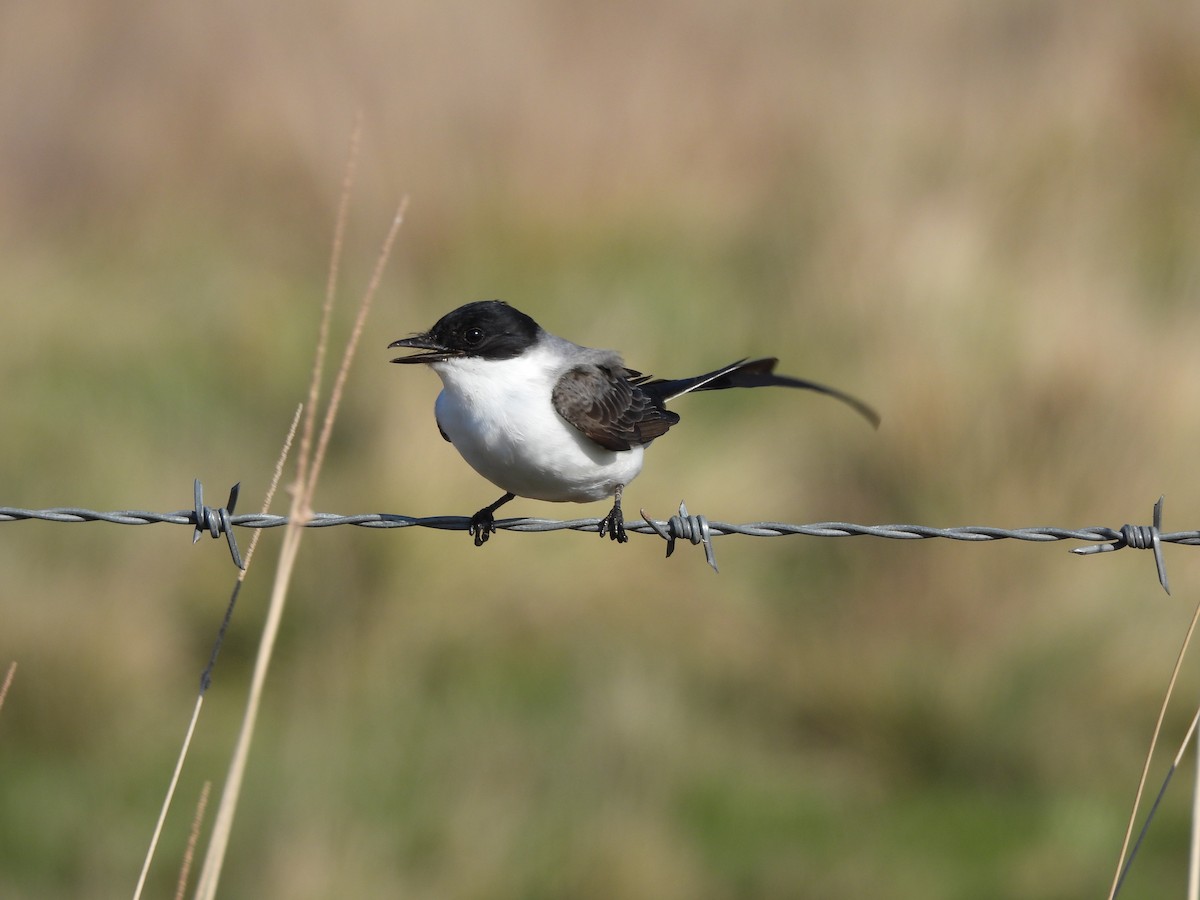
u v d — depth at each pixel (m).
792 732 12.12
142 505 13.43
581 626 12.75
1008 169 19.27
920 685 11.96
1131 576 12.33
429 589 12.73
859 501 13.71
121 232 20.16
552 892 9.80
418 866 9.88
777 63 23.19
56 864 10.31
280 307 17.53
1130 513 12.80
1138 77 21.97
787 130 21.06
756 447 14.16
